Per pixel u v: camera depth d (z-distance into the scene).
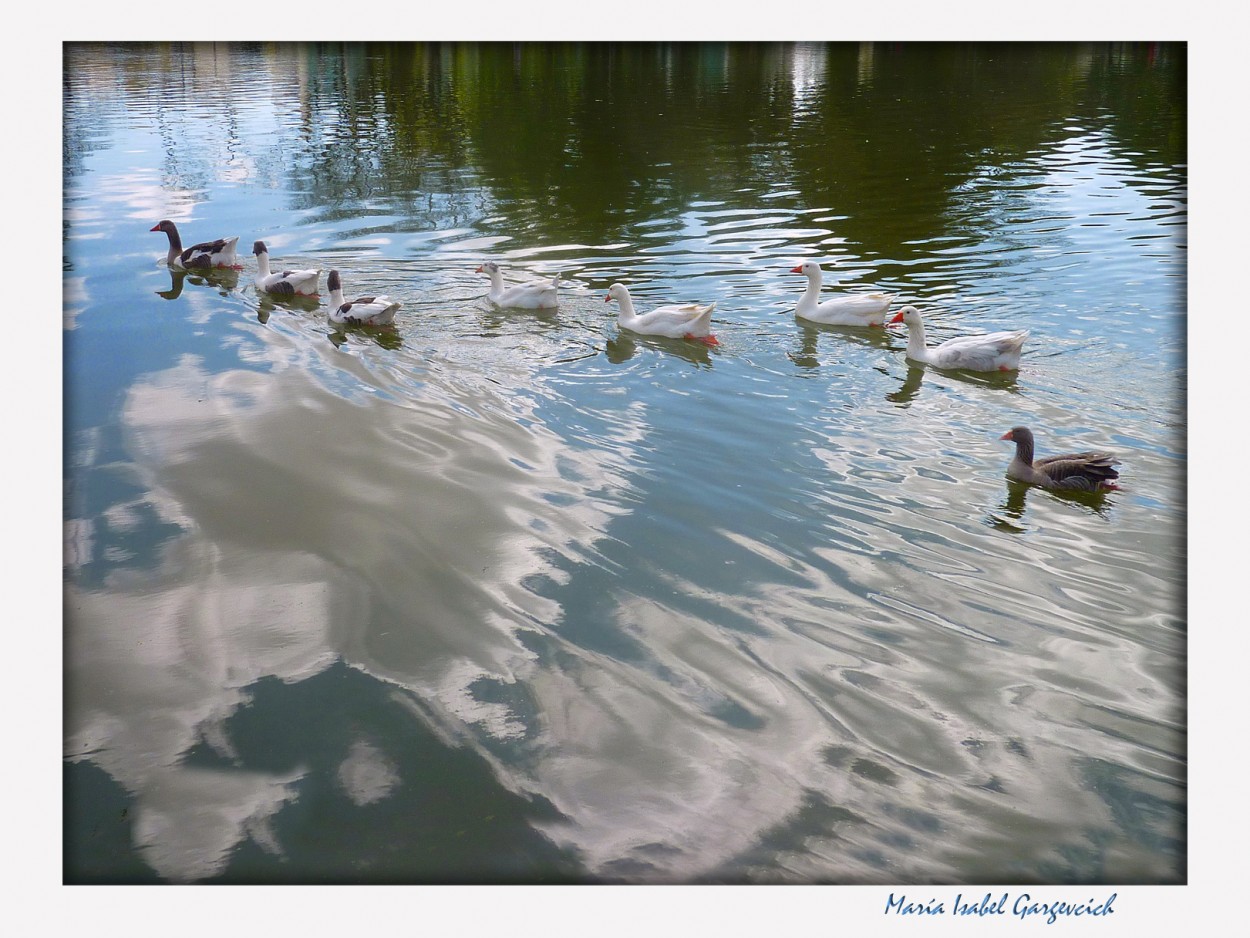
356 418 14.88
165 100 45.03
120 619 10.24
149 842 7.64
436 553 11.40
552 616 10.33
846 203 27.41
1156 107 41.75
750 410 15.25
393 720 8.91
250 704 9.10
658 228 25.28
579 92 47.88
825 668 9.62
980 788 8.23
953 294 20.12
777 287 20.89
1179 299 19.67
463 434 14.39
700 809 7.99
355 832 7.75
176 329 18.81
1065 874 7.42
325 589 10.74
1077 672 9.55
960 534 11.88
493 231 25.20
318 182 30.38
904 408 15.27
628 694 9.24
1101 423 14.65
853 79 52.25
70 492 12.70
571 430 14.55
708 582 10.89
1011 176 30.17
